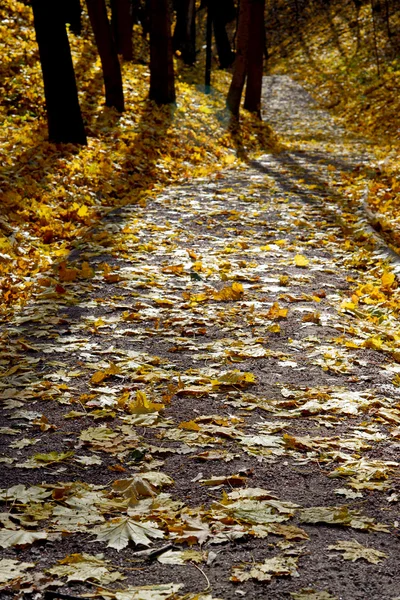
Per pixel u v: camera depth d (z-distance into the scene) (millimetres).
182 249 8648
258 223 10164
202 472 3846
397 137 22078
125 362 5332
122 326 6152
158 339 5914
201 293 7066
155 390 4910
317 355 5660
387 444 4234
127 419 4449
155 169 13156
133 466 3906
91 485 3656
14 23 19703
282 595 2791
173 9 36188
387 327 6500
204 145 16547
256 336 6043
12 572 2887
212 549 3109
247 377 5070
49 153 11992
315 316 6453
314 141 22422
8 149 11688
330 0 44094
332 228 10125
